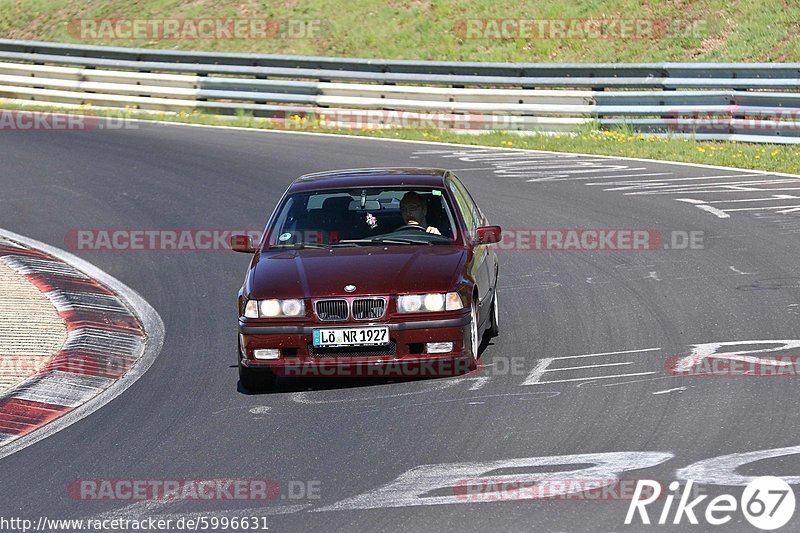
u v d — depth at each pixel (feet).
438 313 62.13
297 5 243.19
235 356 73.36
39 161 154.20
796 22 201.67
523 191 129.29
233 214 121.60
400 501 45.14
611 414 55.72
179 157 155.33
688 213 114.11
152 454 53.88
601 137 162.20
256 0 247.09
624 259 96.12
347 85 181.37
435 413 57.62
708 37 207.31
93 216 122.62
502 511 43.32
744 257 93.91
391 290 62.28
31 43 200.64
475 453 50.90
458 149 159.22
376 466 49.88
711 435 51.47
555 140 163.12
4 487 50.16
